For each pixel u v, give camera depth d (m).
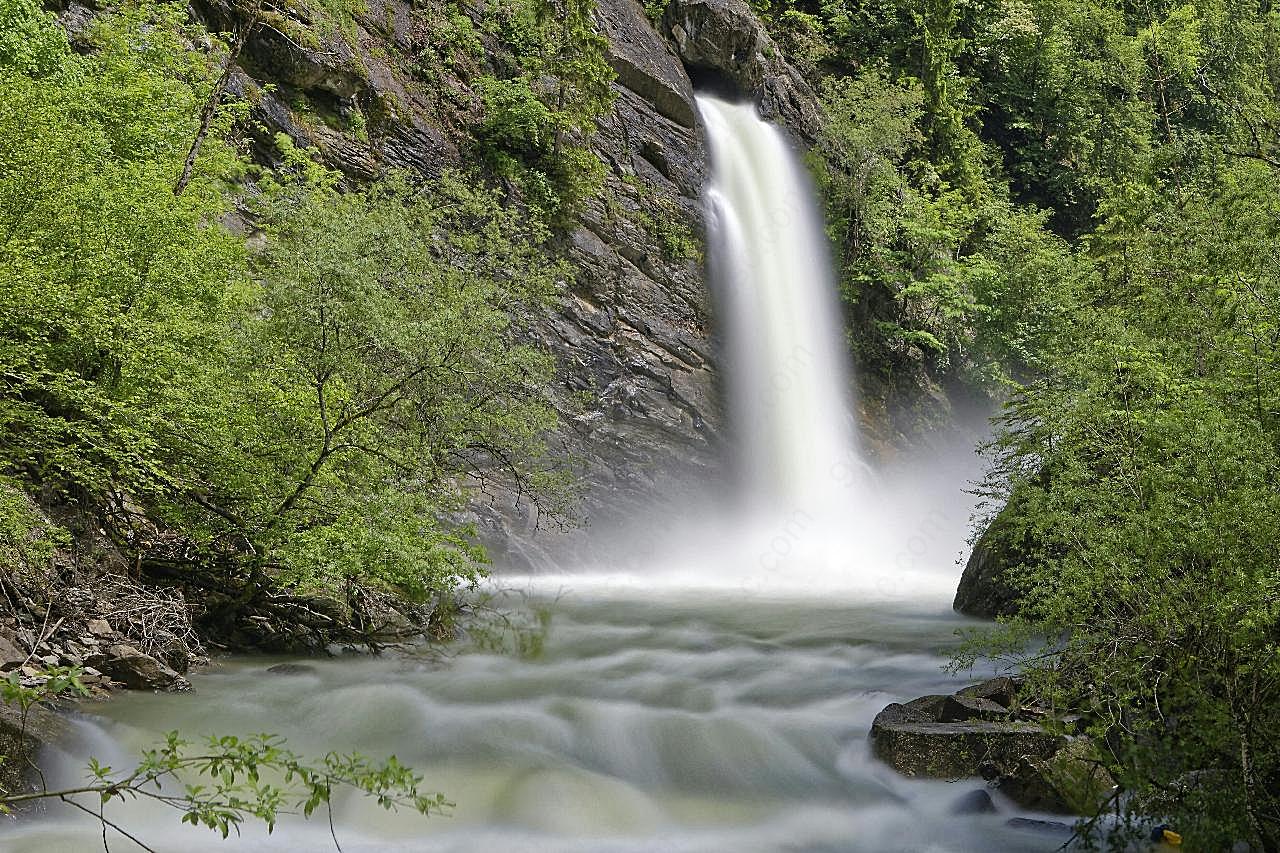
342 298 11.95
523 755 9.07
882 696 10.89
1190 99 54.41
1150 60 54.84
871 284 37.66
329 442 11.83
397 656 12.35
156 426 11.70
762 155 36.84
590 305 27.88
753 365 31.88
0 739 7.33
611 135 31.19
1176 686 7.00
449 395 13.17
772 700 10.84
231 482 11.70
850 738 9.61
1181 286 12.86
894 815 8.23
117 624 10.58
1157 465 7.77
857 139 38.84
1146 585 7.30
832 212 37.84
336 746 9.13
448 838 7.59
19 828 7.14
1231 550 6.81
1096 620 7.88
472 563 14.70
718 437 28.73
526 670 11.90
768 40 41.25
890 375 36.97
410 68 28.06
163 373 11.80
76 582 10.60
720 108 36.78
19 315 10.67
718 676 11.84
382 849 7.34
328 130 24.92
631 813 8.16
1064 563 8.27
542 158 28.81
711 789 8.72
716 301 31.70
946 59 47.59
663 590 20.64
